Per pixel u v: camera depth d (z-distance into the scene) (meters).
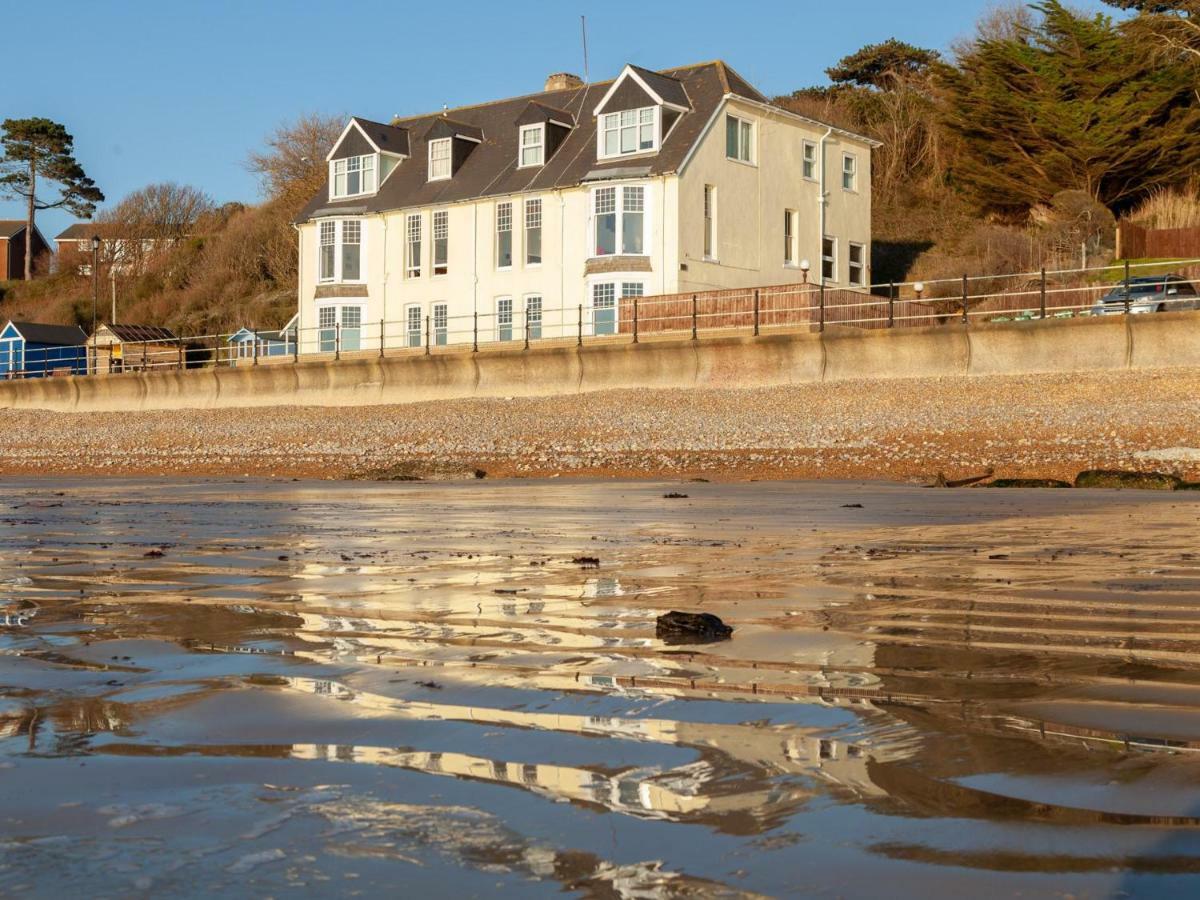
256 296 71.38
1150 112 45.91
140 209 84.75
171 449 34.16
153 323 73.75
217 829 2.21
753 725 3.05
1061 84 47.53
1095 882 1.91
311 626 5.05
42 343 66.88
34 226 101.50
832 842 2.11
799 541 9.34
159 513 13.80
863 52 70.62
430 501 15.85
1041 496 15.65
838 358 31.11
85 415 44.69
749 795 2.40
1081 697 3.41
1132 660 4.07
